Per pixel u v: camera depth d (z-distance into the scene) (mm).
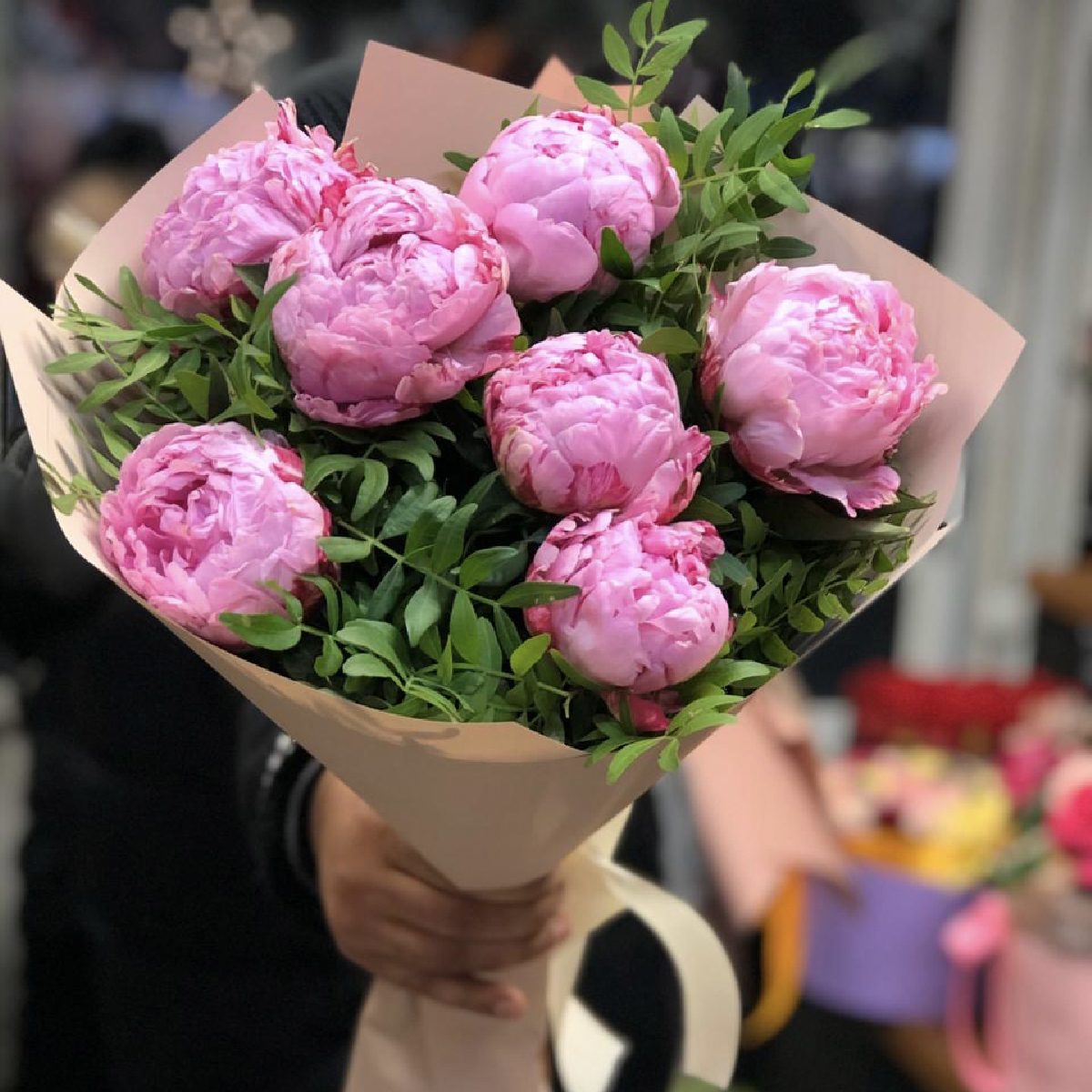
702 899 1023
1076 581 2043
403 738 475
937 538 550
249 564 446
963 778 1414
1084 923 1117
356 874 705
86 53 1900
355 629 448
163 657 1100
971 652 2646
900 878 1278
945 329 595
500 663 466
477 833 575
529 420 446
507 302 469
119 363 542
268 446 472
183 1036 1157
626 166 507
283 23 1961
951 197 2432
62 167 1896
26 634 1126
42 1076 1284
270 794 808
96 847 1140
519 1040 732
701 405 522
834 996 1306
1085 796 1152
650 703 471
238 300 494
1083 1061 1093
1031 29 2340
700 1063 754
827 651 2566
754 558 524
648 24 660
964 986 1266
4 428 532
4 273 1838
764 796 977
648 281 519
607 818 601
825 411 478
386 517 484
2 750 1588
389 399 467
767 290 497
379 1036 743
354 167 534
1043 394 2492
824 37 2156
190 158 606
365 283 447
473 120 620
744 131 542
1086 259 2418
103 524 472
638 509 459
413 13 1913
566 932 712
